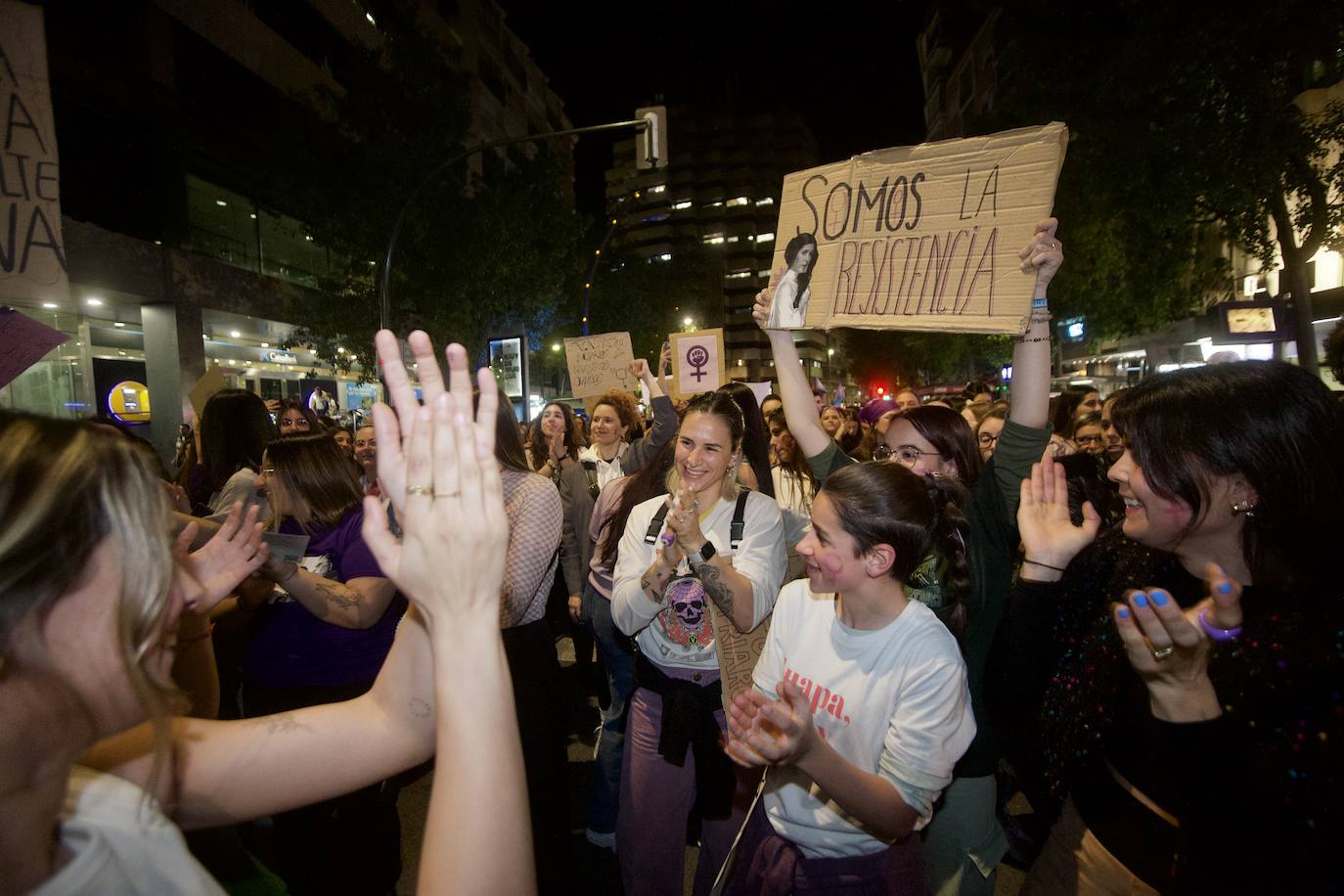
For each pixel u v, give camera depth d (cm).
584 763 425
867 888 181
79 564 81
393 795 284
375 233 1772
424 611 87
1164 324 1672
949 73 5169
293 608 273
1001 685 193
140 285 1518
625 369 824
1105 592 183
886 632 179
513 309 2238
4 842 79
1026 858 254
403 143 1792
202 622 179
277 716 116
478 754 82
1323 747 115
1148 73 1089
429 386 89
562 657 594
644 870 253
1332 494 127
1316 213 1142
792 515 340
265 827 261
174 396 1609
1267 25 992
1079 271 1580
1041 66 1278
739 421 264
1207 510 137
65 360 1476
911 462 265
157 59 1574
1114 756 160
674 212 9331
